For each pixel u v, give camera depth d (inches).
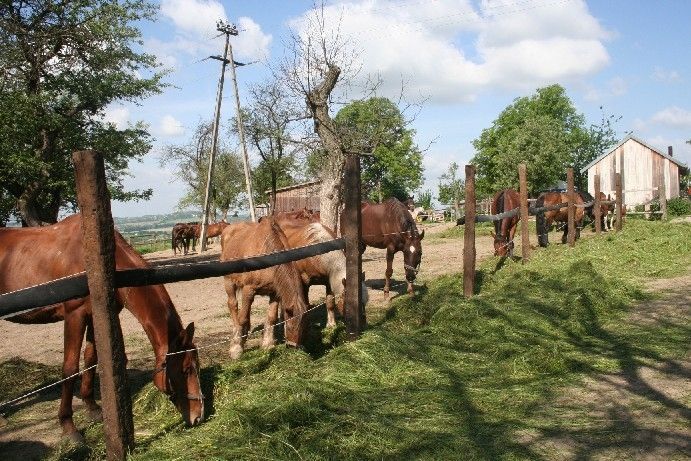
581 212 566.9
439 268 487.2
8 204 666.8
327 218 514.6
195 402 146.1
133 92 712.4
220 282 529.0
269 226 228.4
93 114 735.1
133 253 164.1
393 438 128.7
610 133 1921.8
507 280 328.2
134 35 687.7
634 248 451.5
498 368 184.4
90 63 688.4
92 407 169.2
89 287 112.9
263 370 180.9
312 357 202.2
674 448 121.3
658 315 248.4
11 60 588.4
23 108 594.2
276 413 136.0
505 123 2314.2
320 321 297.6
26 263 169.5
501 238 434.3
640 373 173.2
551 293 281.7
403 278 450.0
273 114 645.9
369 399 154.1
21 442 153.6
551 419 140.6
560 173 1855.3
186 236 1098.7
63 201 783.7
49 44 642.8
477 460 118.6
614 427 134.0
